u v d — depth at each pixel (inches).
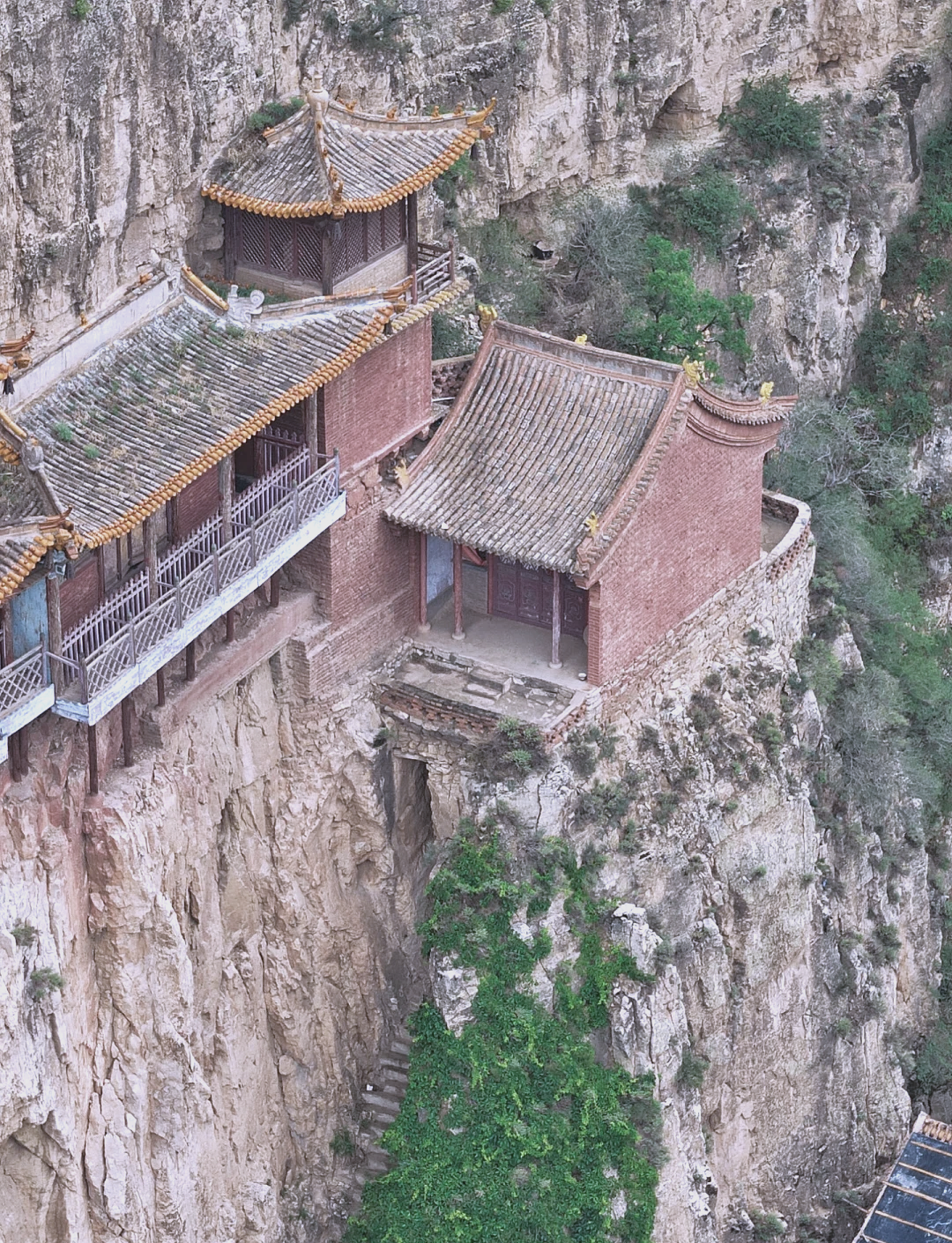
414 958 2474.2
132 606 2065.7
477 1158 2309.3
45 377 2010.3
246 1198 2294.5
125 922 2086.6
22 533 1855.3
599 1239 2313.0
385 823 2423.7
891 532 3316.9
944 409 3454.7
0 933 1956.2
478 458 2411.4
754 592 2642.7
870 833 2800.2
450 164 2365.9
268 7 2534.5
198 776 2206.0
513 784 2332.7
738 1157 2605.8
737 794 2536.9
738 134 3344.0
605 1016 2365.9
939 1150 2650.1
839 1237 2714.1
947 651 3351.4
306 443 2267.5
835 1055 2706.7
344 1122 2420.0
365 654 2413.9
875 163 3469.5
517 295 3009.4
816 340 3403.1
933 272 3491.6
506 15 2972.4
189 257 2484.0
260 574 2182.6
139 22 2325.3
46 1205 2075.5
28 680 1942.7
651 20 3142.2
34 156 2249.0
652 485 2364.7
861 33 3454.7
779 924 2608.3
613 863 2395.4
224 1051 2258.9
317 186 2266.2
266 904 2343.8
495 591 2509.8
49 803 2038.6
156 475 1996.8
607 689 2412.6
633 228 3149.6
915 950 2915.8
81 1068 2084.2
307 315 2190.0
